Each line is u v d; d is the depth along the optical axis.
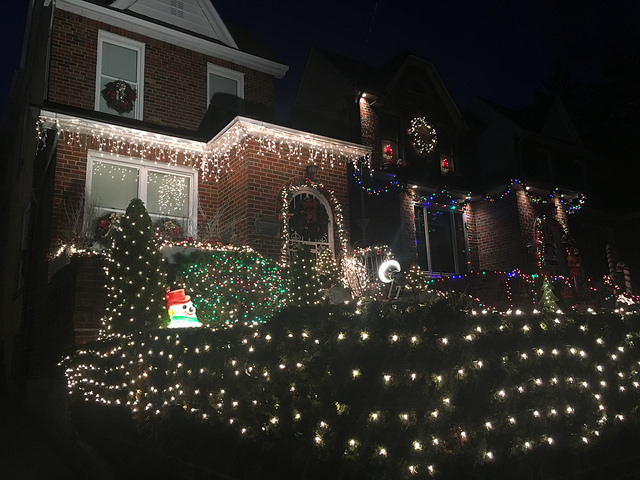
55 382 8.08
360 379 3.27
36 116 9.43
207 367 4.34
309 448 3.32
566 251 16.30
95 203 9.66
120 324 6.69
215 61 12.75
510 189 15.60
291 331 3.48
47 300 9.08
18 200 14.24
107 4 11.37
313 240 10.77
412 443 3.21
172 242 8.47
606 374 4.52
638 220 20.61
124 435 5.89
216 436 4.25
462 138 17.34
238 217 10.08
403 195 14.15
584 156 19.69
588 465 4.14
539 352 3.93
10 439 8.06
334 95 15.56
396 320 3.41
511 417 3.70
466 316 3.65
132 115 11.30
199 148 11.00
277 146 10.44
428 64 16.62
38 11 13.02
